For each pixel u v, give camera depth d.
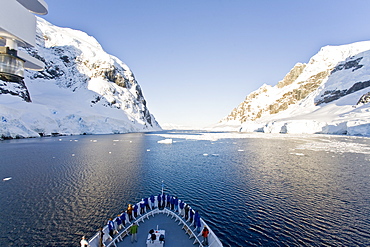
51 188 27.22
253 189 28.14
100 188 27.55
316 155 55.97
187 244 14.74
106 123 140.75
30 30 33.25
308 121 151.50
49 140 84.19
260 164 44.41
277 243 16.08
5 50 41.22
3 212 20.25
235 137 123.62
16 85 105.88
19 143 71.88
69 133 114.31
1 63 41.28
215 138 114.44
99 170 37.25
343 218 20.08
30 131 92.19
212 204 23.19
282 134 151.50
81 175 33.69
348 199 24.64
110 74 190.62
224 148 71.69
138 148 68.69
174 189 27.92
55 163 42.12
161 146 75.88
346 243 16.16
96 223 18.45
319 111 189.62
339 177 33.97
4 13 28.25
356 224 18.97
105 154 54.84
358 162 46.31
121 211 20.84
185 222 17.38
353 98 177.50
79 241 15.81
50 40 194.25
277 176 34.62
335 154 57.44
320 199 24.64
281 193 26.64
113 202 23.03
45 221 18.67
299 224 18.92
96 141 86.88
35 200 23.25
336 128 136.75
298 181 31.73
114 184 29.36
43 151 56.50
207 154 57.50
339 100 189.38
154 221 17.98
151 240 14.03
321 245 15.88
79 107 143.62
